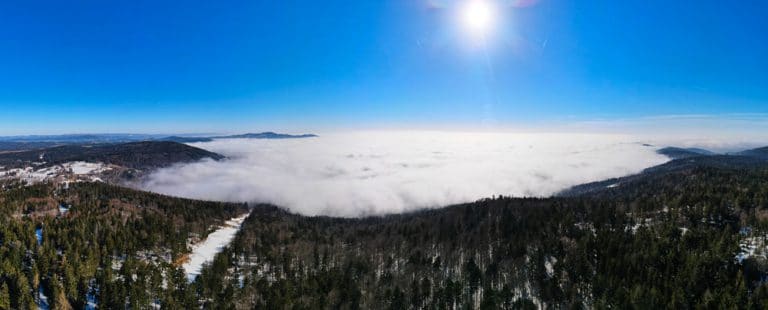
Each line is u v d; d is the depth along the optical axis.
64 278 99.31
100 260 115.38
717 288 97.69
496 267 128.12
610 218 160.25
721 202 151.25
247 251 146.12
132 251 124.88
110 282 99.56
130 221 152.50
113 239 126.56
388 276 128.88
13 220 124.31
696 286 99.38
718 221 142.88
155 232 144.00
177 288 110.69
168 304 98.88
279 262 138.50
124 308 97.12
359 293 116.38
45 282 99.19
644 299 96.31
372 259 148.00
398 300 112.50
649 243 123.19
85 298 97.25
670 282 102.44
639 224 153.75
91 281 104.94
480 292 120.31
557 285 114.12
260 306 106.69
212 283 113.00
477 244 152.25
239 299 111.06
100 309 94.06
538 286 118.94
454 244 156.00
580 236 142.50
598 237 131.38
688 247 120.12
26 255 108.12
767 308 85.75
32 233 116.25
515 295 116.81
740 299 91.00
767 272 102.81
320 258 145.88
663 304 95.38
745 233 129.75
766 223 126.38
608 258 117.50
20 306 88.62
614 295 100.75
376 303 115.19
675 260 111.38
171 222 160.12
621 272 111.69
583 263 120.00
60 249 116.75
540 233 151.00
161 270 115.12
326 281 121.31
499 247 143.00
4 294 86.38
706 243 120.12
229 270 130.88
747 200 152.50
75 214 151.75
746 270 104.12
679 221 147.75
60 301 92.75
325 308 108.75
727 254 108.81
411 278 129.62
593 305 103.19
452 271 133.88
